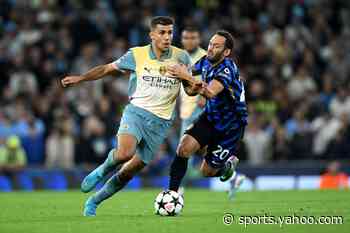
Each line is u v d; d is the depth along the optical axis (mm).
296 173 58969
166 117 31344
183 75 30172
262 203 38500
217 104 32219
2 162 56156
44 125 62031
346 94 67812
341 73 75375
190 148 31984
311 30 78562
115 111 63469
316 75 73812
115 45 69250
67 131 59188
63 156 58969
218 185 57344
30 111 62438
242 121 33000
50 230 26188
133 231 25719
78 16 70375
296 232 25562
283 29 77250
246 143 61812
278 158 62750
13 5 71250
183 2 75875
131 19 72375
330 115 66062
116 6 73688
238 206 36531
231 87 31812
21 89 64938
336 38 78438
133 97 31266
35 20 69938
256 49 73375
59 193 49781
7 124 59031
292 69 74000
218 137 32844
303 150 63094
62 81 31109
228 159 34656
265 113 67625
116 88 65688
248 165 58219
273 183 58438
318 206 35688
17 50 67750
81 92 64375
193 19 74688
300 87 70875
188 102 40688
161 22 30859
